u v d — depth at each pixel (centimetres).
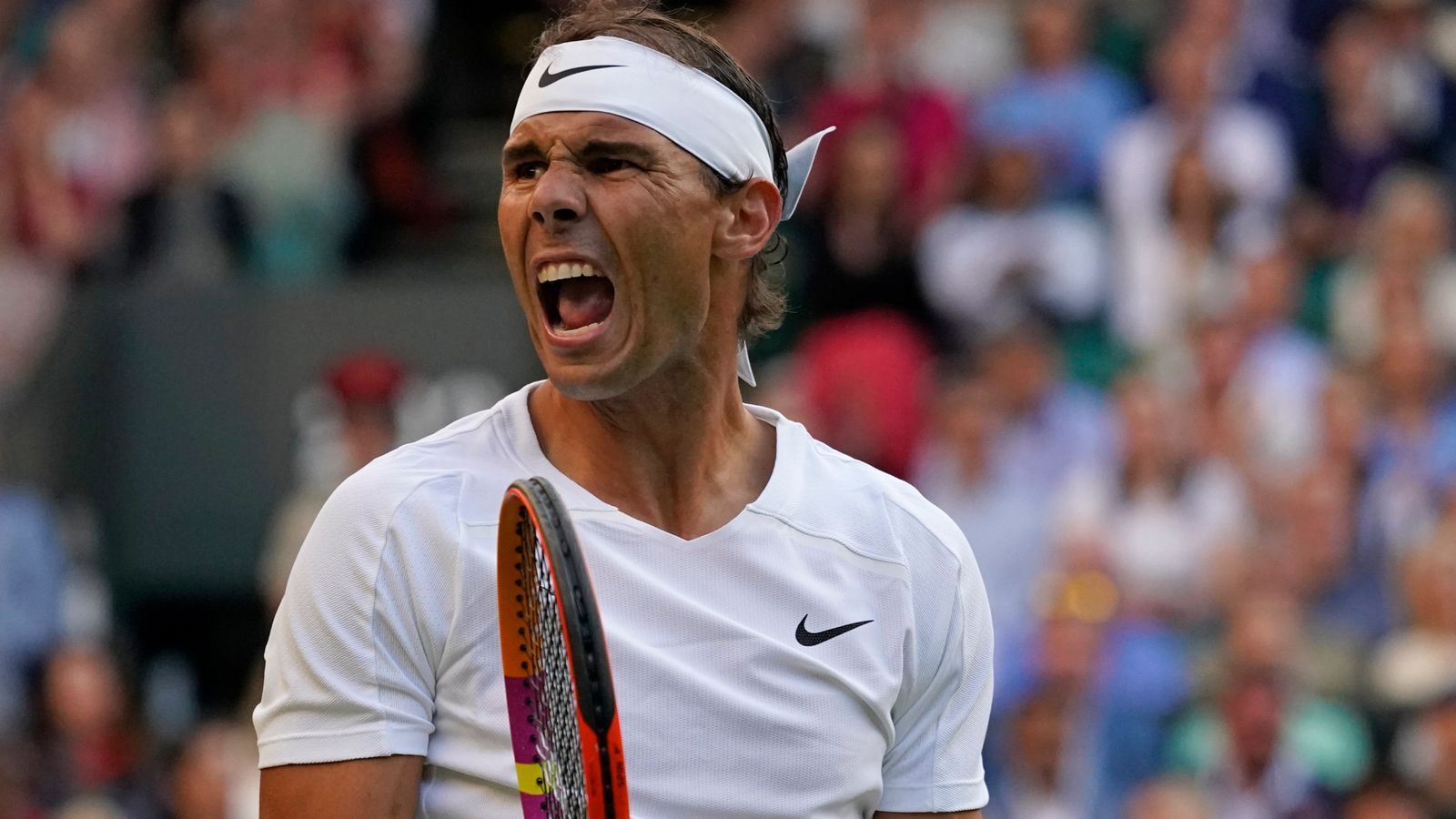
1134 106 3556
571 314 1041
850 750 1036
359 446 2994
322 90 3847
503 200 1034
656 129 1010
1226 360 3011
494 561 1005
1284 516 2858
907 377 3012
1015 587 2886
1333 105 3572
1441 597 2698
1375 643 2788
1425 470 2961
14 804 2728
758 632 1024
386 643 999
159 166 3725
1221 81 3488
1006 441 2956
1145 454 2883
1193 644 2750
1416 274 3216
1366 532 2914
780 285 1185
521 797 991
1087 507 2884
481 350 3428
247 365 3444
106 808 2820
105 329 3469
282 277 3644
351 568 1002
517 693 988
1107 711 2642
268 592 3020
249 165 3731
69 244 3681
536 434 1071
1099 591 2702
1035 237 3319
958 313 3331
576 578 898
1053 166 3456
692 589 1030
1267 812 2553
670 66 1021
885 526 1078
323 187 3762
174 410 3453
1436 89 3659
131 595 3438
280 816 1005
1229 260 3334
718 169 1028
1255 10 3691
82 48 3844
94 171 3838
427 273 3656
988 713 1120
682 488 1056
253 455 3434
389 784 999
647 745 998
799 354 3303
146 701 3331
